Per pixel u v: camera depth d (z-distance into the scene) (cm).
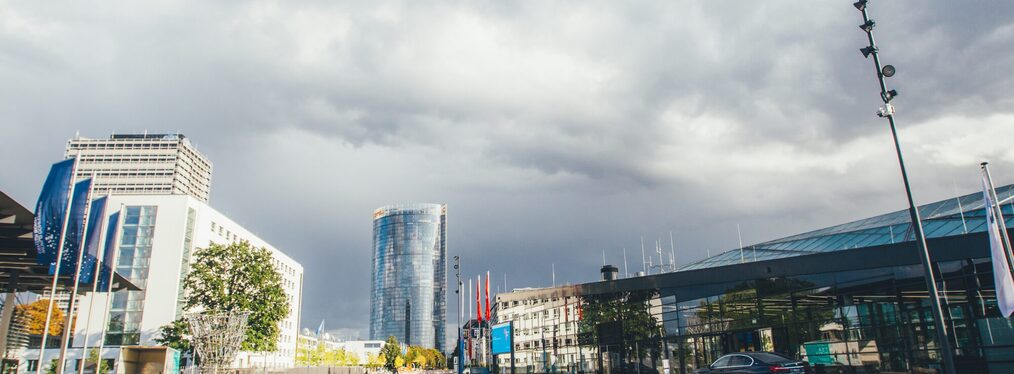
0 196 2705
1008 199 3725
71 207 3019
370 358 18962
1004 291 1839
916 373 3103
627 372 4506
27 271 3678
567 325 5178
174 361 4138
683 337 4159
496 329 5166
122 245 7988
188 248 8238
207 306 5453
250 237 10244
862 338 3328
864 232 4512
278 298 5741
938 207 4425
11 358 4525
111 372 6969
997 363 2881
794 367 2017
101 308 7731
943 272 3155
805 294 3616
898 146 1684
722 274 4041
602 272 6606
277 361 10831
